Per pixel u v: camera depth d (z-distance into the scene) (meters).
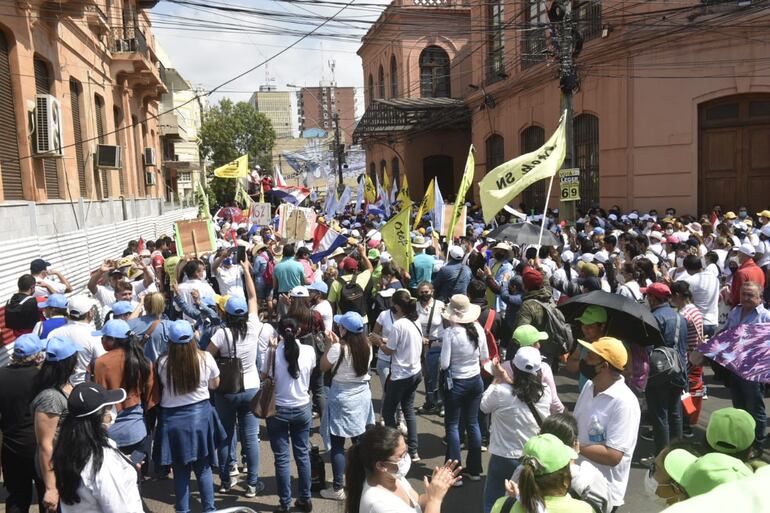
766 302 9.80
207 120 56.12
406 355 6.30
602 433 3.90
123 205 18.80
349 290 8.90
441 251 13.12
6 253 8.77
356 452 3.30
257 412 5.21
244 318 5.71
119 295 7.18
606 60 19.73
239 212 23.12
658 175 18.47
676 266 10.41
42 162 13.07
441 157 38.44
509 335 7.94
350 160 68.12
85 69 17.05
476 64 30.39
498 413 4.45
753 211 17.27
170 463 4.98
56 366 4.36
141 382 4.99
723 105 17.50
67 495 3.51
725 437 3.13
